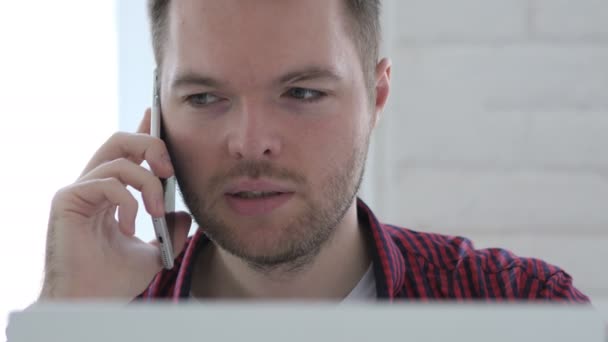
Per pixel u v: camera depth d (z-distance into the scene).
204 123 0.91
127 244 1.06
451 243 1.18
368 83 0.98
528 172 1.53
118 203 0.98
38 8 1.79
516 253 1.54
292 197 0.91
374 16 0.99
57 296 0.99
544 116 1.53
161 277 1.15
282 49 0.86
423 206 1.55
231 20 0.86
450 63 1.53
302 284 1.00
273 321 0.36
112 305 0.37
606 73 1.51
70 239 1.00
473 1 1.52
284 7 0.86
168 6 0.94
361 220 1.07
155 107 1.00
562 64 1.52
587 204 1.53
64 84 1.80
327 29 0.88
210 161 0.92
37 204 1.81
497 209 1.54
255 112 0.88
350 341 0.35
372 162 1.56
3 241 1.80
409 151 1.55
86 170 1.03
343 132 0.91
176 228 1.07
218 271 1.04
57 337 0.37
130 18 1.79
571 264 1.54
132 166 0.99
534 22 1.52
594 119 1.52
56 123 1.80
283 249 0.92
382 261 1.02
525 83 1.52
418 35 1.53
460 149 1.54
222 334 0.36
